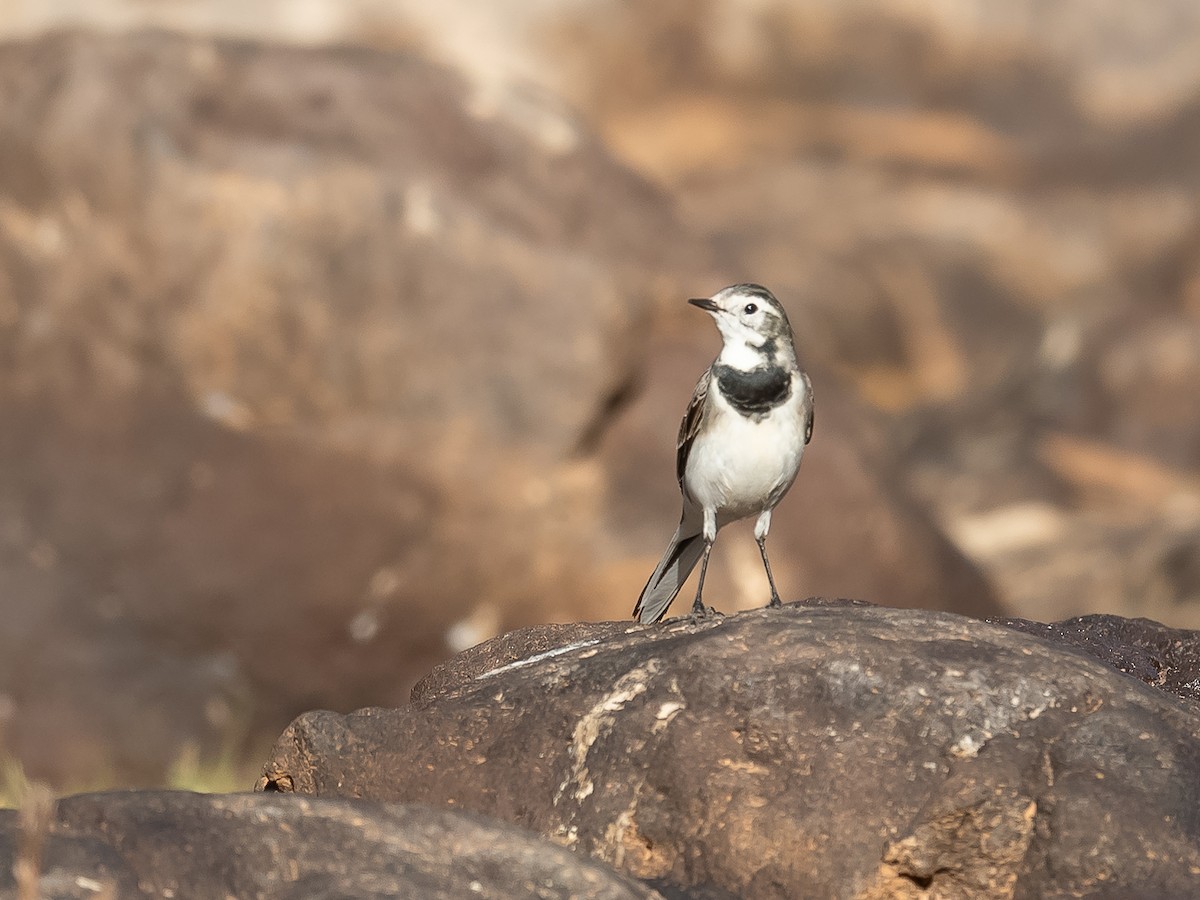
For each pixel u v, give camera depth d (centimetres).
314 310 1655
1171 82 4256
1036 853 540
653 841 573
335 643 1641
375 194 1669
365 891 462
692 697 592
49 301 1667
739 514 827
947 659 586
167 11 3850
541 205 1747
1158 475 3031
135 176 1662
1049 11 4328
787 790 565
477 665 752
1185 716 571
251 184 1658
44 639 1581
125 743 1562
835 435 1664
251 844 477
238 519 1642
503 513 1650
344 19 4022
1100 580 2212
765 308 791
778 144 4169
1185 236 3994
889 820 552
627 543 1641
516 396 1666
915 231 3866
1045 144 4244
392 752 617
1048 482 2864
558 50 4153
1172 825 530
